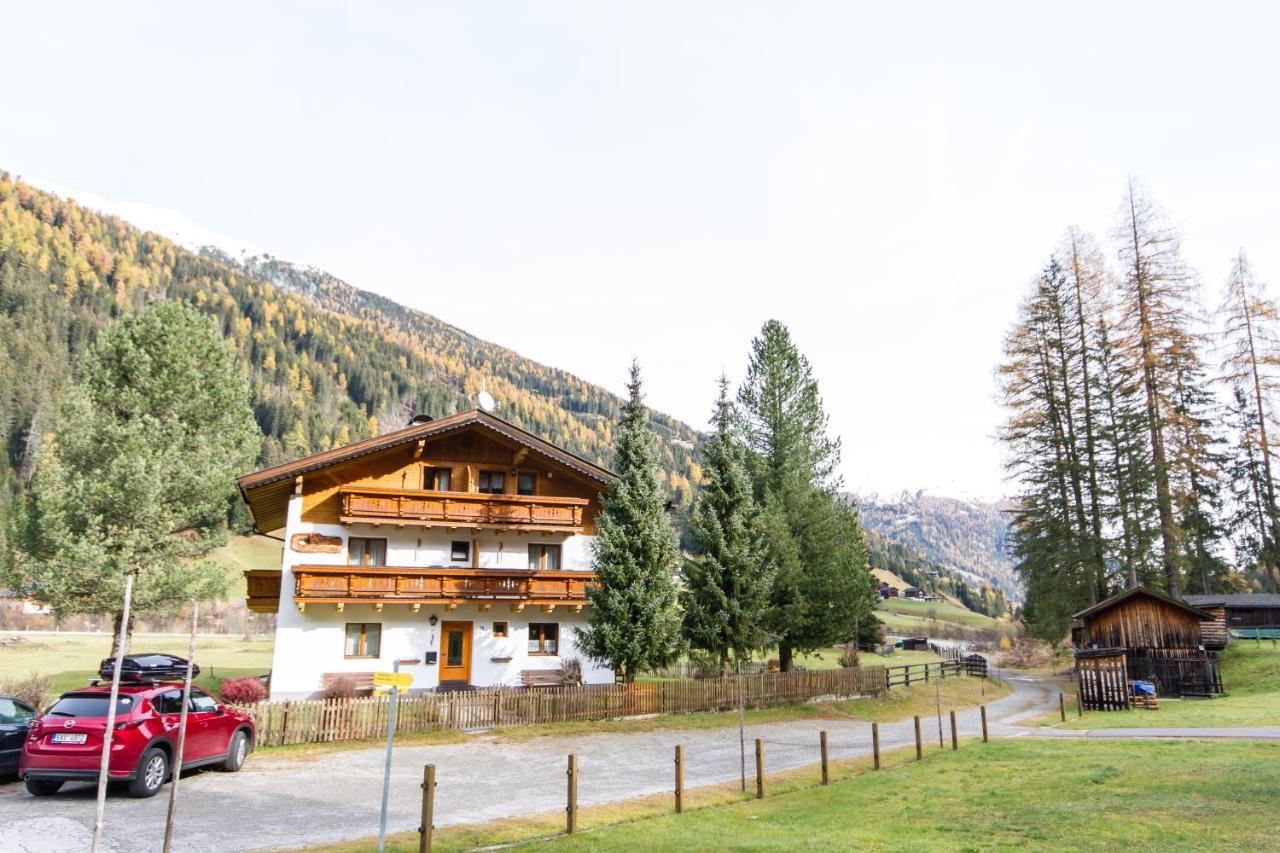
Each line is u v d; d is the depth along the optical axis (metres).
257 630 75.00
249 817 14.09
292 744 22.45
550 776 18.75
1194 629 38.34
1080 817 12.60
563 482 36.28
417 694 25.84
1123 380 49.19
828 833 12.55
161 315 32.69
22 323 161.88
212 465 32.25
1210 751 18.28
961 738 24.27
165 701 16.22
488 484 35.44
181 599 31.16
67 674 35.16
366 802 15.59
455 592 31.98
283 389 199.25
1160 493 46.75
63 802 14.73
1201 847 10.54
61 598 29.08
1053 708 35.97
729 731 26.91
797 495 38.31
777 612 35.66
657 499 30.56
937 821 13.14
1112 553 46.97
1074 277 51.91
